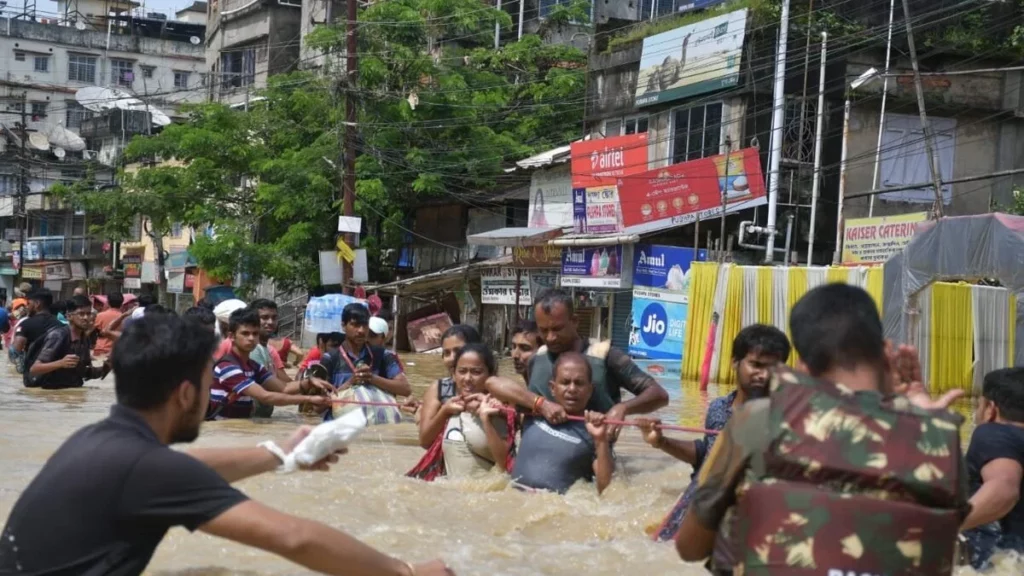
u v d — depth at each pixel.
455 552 5.57
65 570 3.40
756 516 3.07
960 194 23.45
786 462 3.05
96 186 46.72
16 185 55.84
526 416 7.54
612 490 6.94
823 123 23.41
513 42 35.56
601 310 26.34
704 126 25.12
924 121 19.20
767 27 23.80
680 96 25.50
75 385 13.82
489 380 7.45
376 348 11.02
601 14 32.22
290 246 31.88
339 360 10.84
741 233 23.38
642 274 24.52
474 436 7.52
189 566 5.05
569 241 26.11
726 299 21.23
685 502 6.02
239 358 10.73
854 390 3.16
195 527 3.44
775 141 23.34
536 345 8.51
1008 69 18.42
